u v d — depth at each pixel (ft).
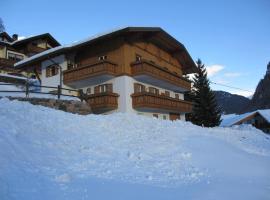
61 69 89.56
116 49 82.07
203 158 38.09
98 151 34.22
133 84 82.38
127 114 58.44
